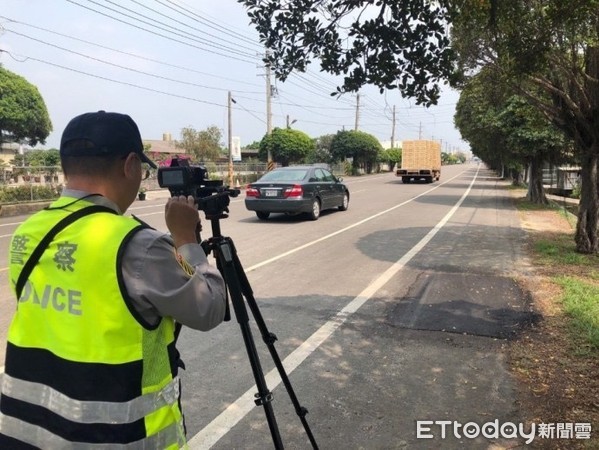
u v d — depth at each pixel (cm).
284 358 409
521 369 382
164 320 142
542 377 368
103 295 130
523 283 633
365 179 3950
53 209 142
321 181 1365
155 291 133
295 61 319
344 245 924
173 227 157
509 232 1097
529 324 477
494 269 716
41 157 3083
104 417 129
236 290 196
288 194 1220
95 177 144
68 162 145
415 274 688
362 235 1043
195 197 184
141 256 133
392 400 339
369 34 306
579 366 383
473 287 615
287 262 780
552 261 774
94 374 129
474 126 1867
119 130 146
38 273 137
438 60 305
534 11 334
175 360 148
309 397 344
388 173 5691
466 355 410
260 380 198
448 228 1148
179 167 182
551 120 854
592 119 783
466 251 861
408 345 433
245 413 323
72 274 132
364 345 435
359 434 300
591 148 810
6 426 137
